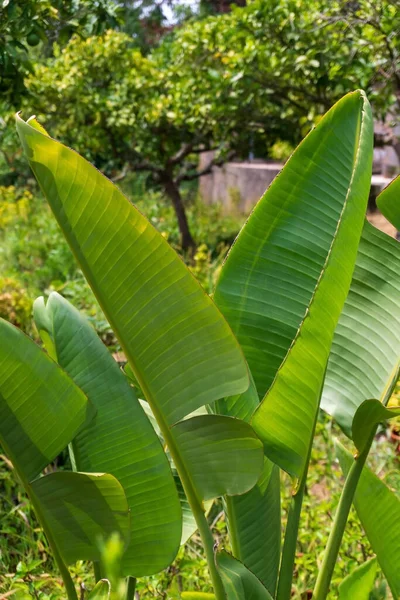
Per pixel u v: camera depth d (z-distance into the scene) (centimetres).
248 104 865
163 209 1398
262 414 181
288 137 974
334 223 191
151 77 1051
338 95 730
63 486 176
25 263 952
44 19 427
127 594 198
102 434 188
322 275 165
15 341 169
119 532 180
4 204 1225
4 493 365
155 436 186
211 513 330
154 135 1048
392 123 641
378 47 595
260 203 193
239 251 195
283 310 195
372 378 194
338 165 189
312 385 177
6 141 1168
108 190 152
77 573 266
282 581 190
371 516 198
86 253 157
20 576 247
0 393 171
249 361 197
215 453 174
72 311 202
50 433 176
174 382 168
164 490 185
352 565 265
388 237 198
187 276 160
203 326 164
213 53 822
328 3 660
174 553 188
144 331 164
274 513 200
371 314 196
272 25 680
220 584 177
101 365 193
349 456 198
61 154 149
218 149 1100
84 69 1027
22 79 448
